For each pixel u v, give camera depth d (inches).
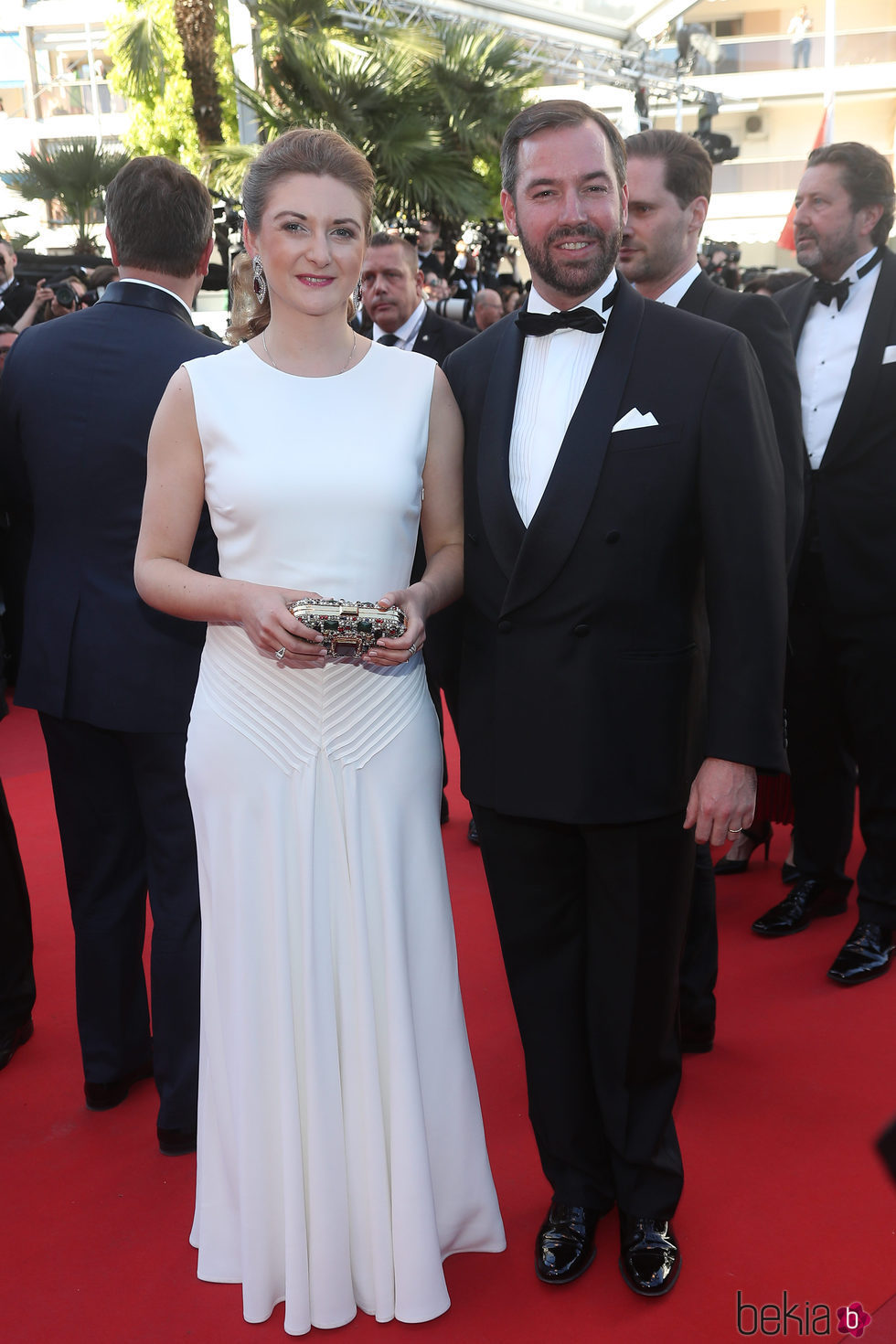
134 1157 89.6
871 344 111.5
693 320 68.7
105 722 85.2
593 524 67.3
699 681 71.6
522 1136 90.0
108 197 85.8
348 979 69.6
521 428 70.5
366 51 376.2
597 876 71.7
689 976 98.1
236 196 321.7
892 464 110.9
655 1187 74.4
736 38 816.3
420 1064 72.0
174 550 70.1
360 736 68.9
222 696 69.2
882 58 810.8
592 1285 73.8
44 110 833.5
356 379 69.2
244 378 68.2
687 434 66.4
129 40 474.9
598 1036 74.2
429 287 310.2
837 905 127.3
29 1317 72.7
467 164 393.7
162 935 87.6
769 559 66.2
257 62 360.8
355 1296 71.8
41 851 151.5
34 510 87.6
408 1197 69.1
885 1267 74.1
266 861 68.7
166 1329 71.3
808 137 829.8
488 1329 70.1
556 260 66.9
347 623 61.7
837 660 116.1
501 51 393.4
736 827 67.4
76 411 83.7
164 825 87.4
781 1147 87.0
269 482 66.5
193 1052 88.2
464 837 152.9
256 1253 69.8
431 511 73.3
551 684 69.0
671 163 95.3
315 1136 68.1
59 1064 103.1
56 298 197.2
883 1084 94.6
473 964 118.6
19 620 94.6
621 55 471.8
